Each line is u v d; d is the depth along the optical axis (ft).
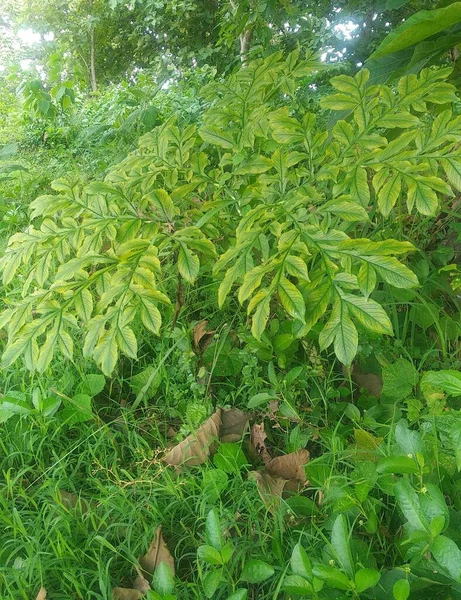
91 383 7.32
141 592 5.09
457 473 5.54
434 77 6.84
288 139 7.02
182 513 5.92
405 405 6.89
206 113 7.78
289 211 6.48
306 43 23.29
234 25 16.43
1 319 6.52
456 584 4.28
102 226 6.87
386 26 28.17
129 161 7.70
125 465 6.68
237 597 4.19
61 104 16.97
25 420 6.86
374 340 7.45
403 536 5.11
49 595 5.03
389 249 5.77
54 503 5.87
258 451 6.77
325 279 5.88
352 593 4.16
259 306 5.75
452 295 8.14
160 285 8.61
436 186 6.28
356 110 6.90
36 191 14.32
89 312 6.31
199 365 7.79
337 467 6.21
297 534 5.43
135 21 45.93
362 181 6.58
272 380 6.98
